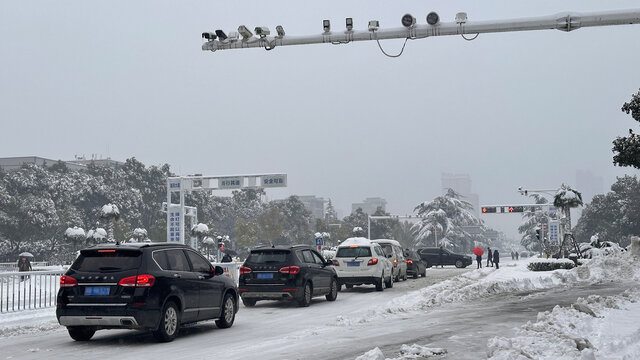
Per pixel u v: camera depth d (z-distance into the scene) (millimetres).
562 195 46281
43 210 74938
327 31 16531
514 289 22406
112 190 94062
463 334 10602
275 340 10836
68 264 43500
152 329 10703
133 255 10875
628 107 20734
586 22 15062
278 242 114688
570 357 7504
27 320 14734
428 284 28062
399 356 8375
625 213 91250
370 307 17125
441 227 110750
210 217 107000
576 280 26328
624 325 10555
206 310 12297
